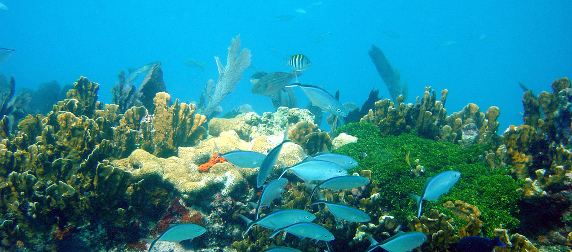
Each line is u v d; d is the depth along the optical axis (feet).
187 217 13.17
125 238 13.33
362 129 21.47
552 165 15.42
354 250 13.17
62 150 12.97
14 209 11.63
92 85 20.67
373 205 13.37
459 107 322.34
